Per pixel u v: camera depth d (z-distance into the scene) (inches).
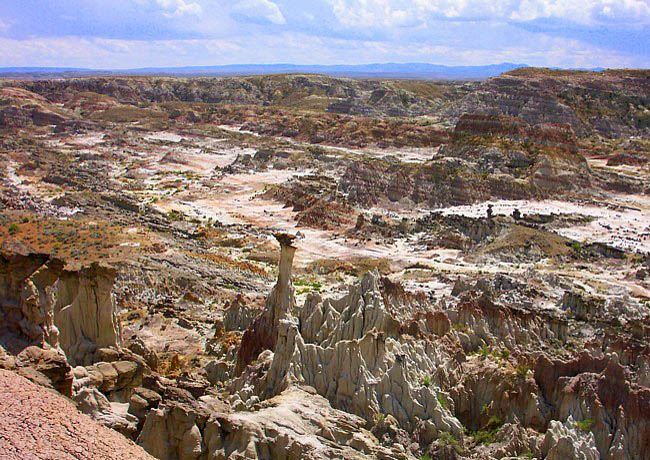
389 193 6579.7
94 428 1135.6
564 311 3041.3
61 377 1331.2
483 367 1876.2
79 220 5275.6
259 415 1421.0
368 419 1627.7
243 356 2228.1
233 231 5561.0
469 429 1770.4
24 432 1052.5
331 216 5900.6
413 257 4785.9
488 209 5713.6
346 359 1720.0
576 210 6250.0
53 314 1596.9
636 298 3619.6
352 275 4271.7
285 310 2165.4
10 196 6122.1
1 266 1418.6
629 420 1620.3
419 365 1854.1
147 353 2022.6
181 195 7022.6
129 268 3663.9
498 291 3329.2
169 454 1328.7
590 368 1787.6
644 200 6850.4
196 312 3238.2
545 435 1626.5
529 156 7342.5
